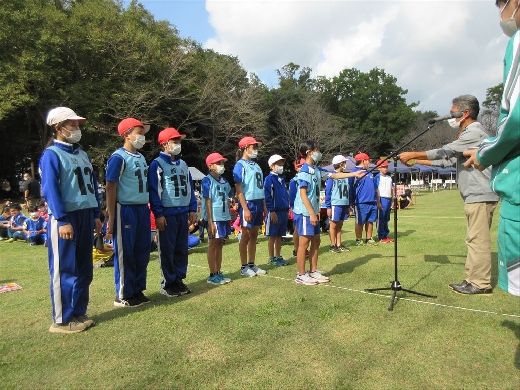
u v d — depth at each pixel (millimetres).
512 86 1896
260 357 3068
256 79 37688
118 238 4289
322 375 2777
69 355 3162
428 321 3725
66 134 3705
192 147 31125
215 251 5371
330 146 37000
